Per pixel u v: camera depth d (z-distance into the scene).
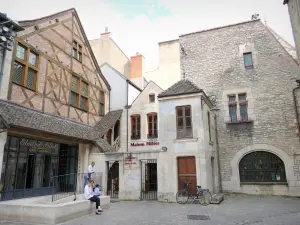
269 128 12.82
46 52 11.03
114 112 16.08
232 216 7.38
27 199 9.03
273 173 12.42
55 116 11.12
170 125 11.47
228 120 13.69
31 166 9.84
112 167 13.64
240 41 14.63
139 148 15.22
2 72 8.52
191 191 10.50
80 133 11.59
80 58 13.84
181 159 11.02
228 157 13.21
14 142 9.10
